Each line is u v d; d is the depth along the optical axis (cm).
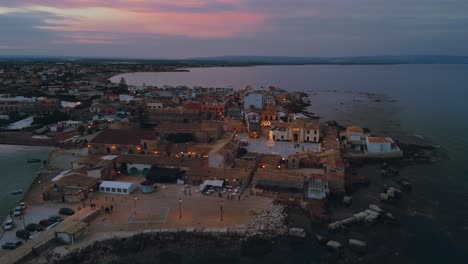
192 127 14688
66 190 9000
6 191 9731
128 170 11006
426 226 8156
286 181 9619
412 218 8519
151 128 16238
